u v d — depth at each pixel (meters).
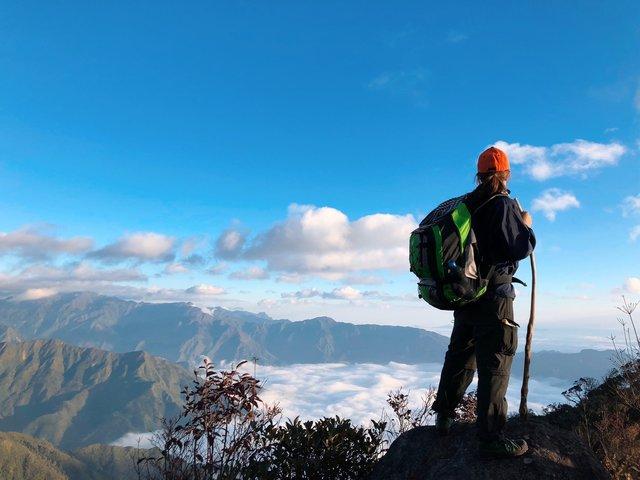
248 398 4.28
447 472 3.66
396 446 4.39
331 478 4.35
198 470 3.96
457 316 3.92
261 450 4.29
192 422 4.17
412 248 3.59
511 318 3.53
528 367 3.95
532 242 3.31
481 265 3.43
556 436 3.82
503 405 3.54
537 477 3.41
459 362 4.07
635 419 5.76
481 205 3.47
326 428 4.60
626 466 4.22
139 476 3.84
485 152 3.61
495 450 3.50
